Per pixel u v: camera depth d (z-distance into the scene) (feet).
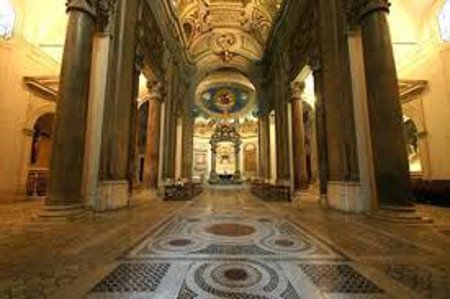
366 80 22.99
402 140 20.57
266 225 19.08
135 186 47.75
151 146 44.34
